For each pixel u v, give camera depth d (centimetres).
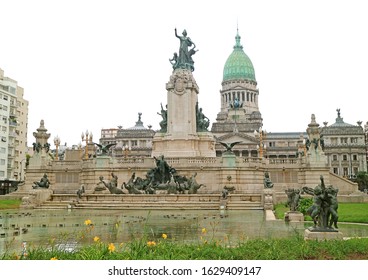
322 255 1466
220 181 6134
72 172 6925
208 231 2506
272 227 2716
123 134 19062
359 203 5366
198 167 6197
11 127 11381
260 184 6312
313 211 1931
